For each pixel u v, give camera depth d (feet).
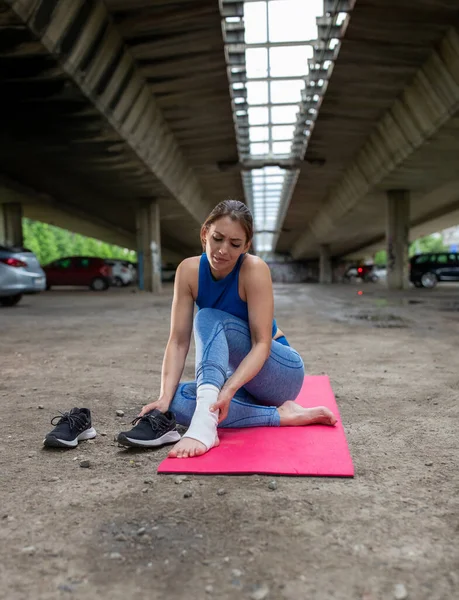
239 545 5.53
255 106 51.60
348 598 4.61
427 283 86.07
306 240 159.43
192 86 45.52
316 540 5.62
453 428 9.71
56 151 50.57
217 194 96.68
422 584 4.81
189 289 9.66
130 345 21.84
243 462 7.80
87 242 244.83
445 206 98.94
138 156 52.37
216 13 34.40
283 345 10.28
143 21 34.55
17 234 82.33
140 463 8.04
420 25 36.11
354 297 58.65
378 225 115.24
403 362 16.94
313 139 61.57
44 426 10.04
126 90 41.50
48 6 27.25
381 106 51.08
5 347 21.33
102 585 4.85
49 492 6.98
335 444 8.54
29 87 34.81
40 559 5.32
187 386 9.61
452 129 45.88
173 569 5.10
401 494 6.79
